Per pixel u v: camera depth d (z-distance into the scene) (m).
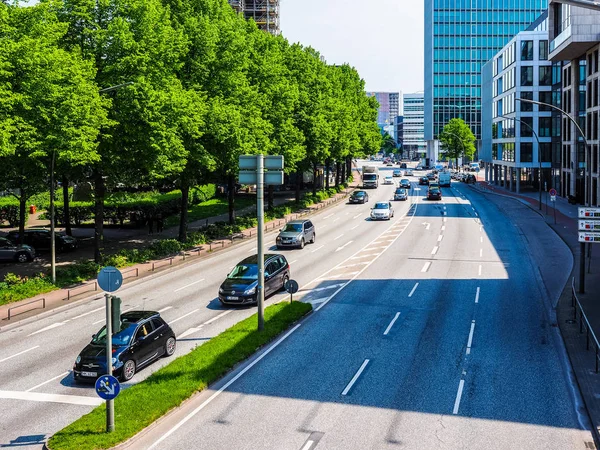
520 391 17.12
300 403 16.39
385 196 86.06
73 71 28.83
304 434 14.48
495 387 17.44
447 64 169.62
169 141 34.12
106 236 49.75
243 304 27.31
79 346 21.95
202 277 34.09
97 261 35.22
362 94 104.12
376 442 14.01
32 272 35.09
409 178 128.88
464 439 14.13
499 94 102.00
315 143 64.00
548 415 15.50
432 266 36.12
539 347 21.12
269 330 22.55
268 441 14.13
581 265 28.33
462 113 170.50
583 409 15.88
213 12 43.28
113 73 32.94
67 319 25.73
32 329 24.33
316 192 80.62
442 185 104.94
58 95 27.78
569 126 74.69
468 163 172.88
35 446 14.19
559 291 29.34
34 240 42.38
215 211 66.19
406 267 35.94
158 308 27.27
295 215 62.72
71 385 18.22
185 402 16.41
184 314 26.22
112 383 14.07
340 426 14.90
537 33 87.06
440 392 17.08
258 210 22.55
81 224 56.28
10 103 26.58
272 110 53.06
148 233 51.41
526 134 88.25
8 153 26.38
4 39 27.86
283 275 30.42
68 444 13.55
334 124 74.75
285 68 58.09
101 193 35.31
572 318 24.47
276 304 26.64
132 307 27.47
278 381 18.08
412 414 15.59
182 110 34.72
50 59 27.75
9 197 57.25
